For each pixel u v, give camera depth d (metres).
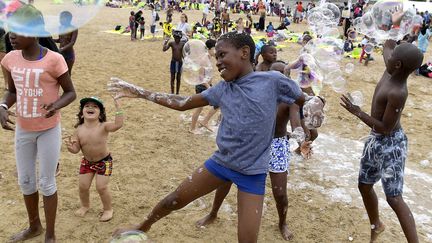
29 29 2.58
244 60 2.48
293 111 3.25
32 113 2.83
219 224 3.75
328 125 6.87
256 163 2.48
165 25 15.99
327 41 5.35
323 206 4.21
